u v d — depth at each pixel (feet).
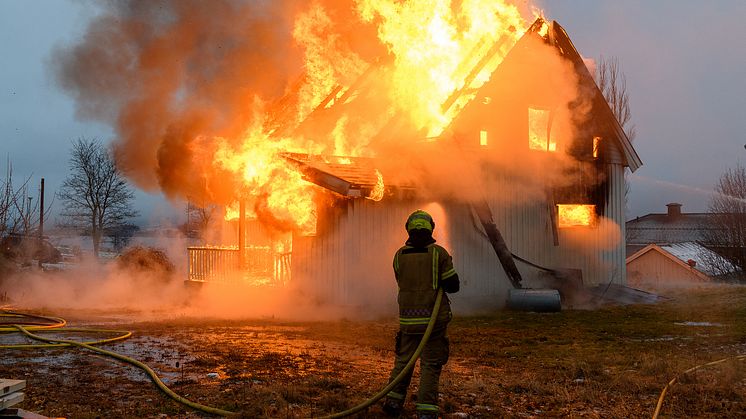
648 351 30.94
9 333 33.37
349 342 32.14
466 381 23.09
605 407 19.84
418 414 17.19
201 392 20.31
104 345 29.66
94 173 140.05
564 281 57.41
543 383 22.85
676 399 20.83
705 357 28.71
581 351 31.07
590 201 62.95
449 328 39.81
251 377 22.71
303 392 20.34
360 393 20.52
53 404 18.75
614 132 64.03
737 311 48.83
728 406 20.06
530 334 37.29
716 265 121.70
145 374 23.17
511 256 55.06
